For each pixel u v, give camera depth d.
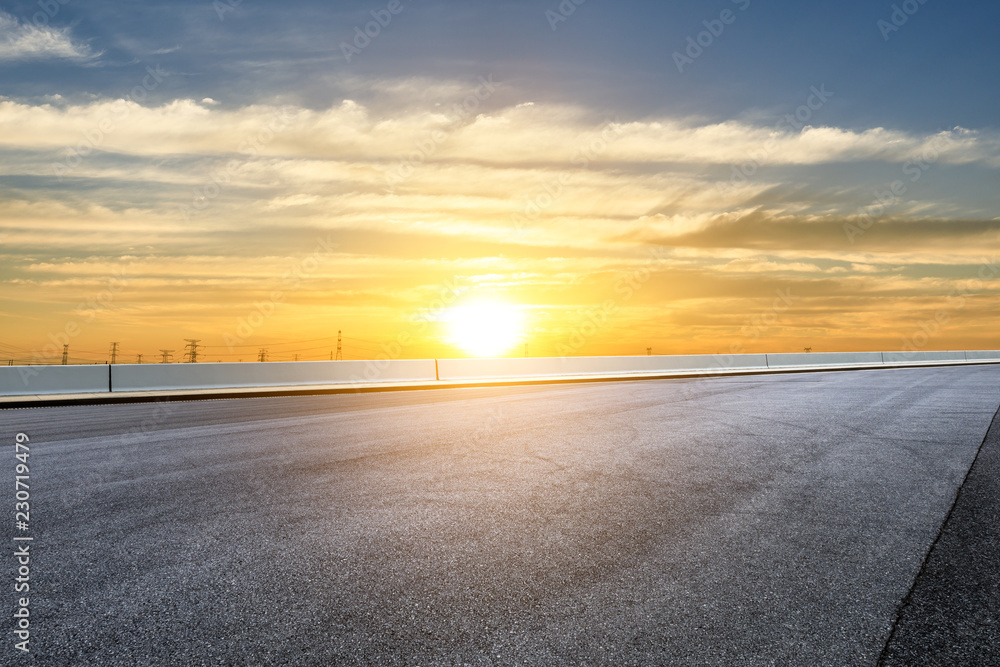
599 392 15.08
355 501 4.71
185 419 9.98
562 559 3.48
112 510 4.48
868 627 2.67
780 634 2.61
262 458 6.42
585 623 2.71
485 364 22.48
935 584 3.11
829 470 5.66
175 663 2.40
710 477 5.44
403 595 3.01
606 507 4.51
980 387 14.33
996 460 5.98
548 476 5.53
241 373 17.59
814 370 26.95
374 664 2.39
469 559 3.48
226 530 4.02
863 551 3.58
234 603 2.93
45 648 2.52
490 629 2.66
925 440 7.16
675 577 3.22
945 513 4.29
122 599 2.98
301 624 2.72
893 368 26.94
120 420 9.91
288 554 3.57
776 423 8.73
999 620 2.72
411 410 11.27
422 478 5.46
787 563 3.40
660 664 2.38
